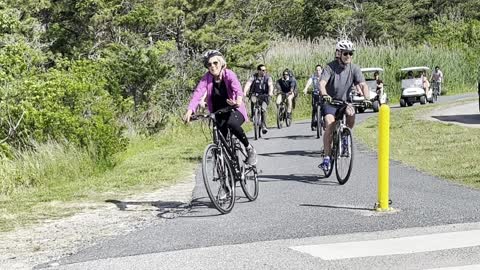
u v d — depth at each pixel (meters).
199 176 12.09
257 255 6.14
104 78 20.06
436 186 9.69
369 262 5.82
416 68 35.41
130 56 22.86
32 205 9.69
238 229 7.28
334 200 8.84
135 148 18.70
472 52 51.22
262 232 7.06
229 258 6.08
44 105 14.37
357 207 8.27
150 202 9.62
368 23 57.84
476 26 60.41
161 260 6.13
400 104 34.03
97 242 7.10
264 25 36.44
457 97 39.66
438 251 6.09
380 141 7.95
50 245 7.11
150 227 7.69
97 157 13.97
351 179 10.70
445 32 61.84
